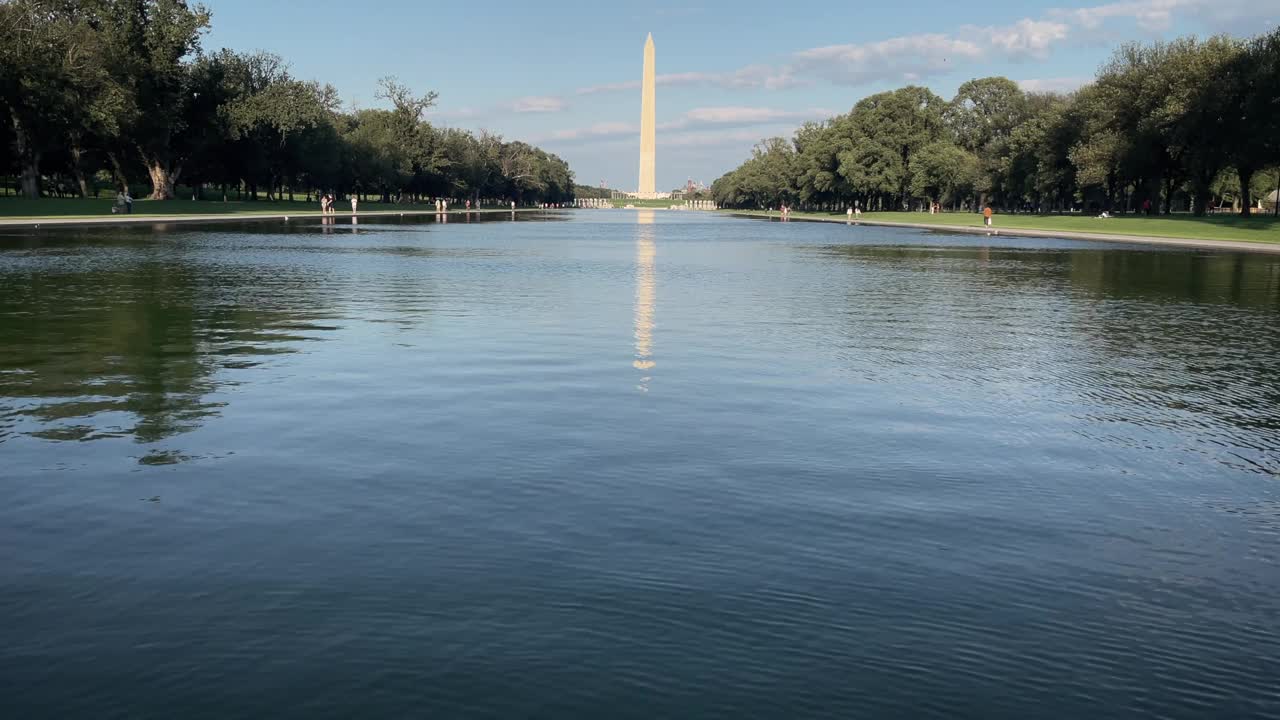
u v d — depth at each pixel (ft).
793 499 24.56
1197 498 25.48
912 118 467.93
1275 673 16.11
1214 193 398.01
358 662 15.83
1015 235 229.04
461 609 17.80
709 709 14.57
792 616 17.76
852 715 14.49
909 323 61.00
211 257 114.11
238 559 20.08
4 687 15.01
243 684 15.14
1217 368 45.70
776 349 49.44
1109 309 70.28
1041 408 36.32
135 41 286.46
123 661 15.84
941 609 18.22
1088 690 15.43
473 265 107.76
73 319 57.77
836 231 263.90
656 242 180.86
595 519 22.75
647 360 45.44
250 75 361.10
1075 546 21.74
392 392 37.37
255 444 29.27
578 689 15.10
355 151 422.41
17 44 227.40
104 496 24.17
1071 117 329.72
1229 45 251.60
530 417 33.32
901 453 29.37
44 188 383.45
